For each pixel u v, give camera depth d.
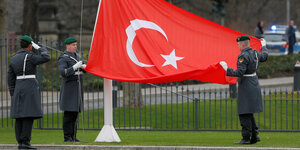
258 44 24.30
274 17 132.00
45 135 27.73
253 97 22.70
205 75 23.66
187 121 32.91
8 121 33.72
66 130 23.92
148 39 23.45
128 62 23.12
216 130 30.16
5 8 47.12
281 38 78.69
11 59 21.94
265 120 32.91
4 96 46.38
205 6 112.19
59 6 103.94
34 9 69.94
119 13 23.47
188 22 23.95
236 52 23.95
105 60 23.16
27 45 22.09
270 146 21.52
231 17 122.12
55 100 44.62
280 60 63.97
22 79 21.77
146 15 23.67
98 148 21.31
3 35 46.94
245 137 22.95
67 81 23.61
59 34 83.50
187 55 23.58
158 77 22.84
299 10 136.75
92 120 33.62
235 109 35.12
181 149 20.78
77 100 23.64
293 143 23.47
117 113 35.28
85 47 60.75
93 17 106.00
